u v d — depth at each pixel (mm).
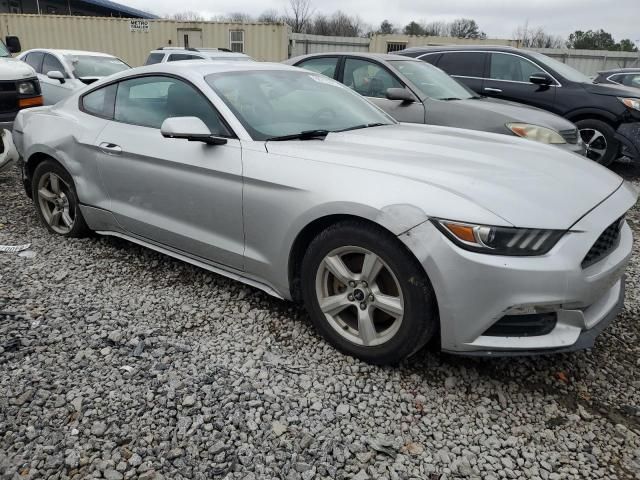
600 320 2541
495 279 2254
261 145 2982
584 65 23219
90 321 2998
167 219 3455
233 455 2070
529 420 2381
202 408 2312
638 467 2125
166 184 3355
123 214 3701
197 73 3438
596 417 2420
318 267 2748
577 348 2393
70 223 4266
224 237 3158
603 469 2107
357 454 2113
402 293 2461
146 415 2256
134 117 3703
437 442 2215
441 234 2311
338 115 3637
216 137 3084
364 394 2486
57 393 2369
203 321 3090
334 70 6727
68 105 4270
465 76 7973
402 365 2717
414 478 2016
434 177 2498
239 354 2754
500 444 2221
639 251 4547
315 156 2797
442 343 2428
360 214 2492
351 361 2727
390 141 3121
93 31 18719
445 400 2482
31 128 4348
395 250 2436
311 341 2916
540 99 7590
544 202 2416
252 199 2914
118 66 10500
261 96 3439
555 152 3203
